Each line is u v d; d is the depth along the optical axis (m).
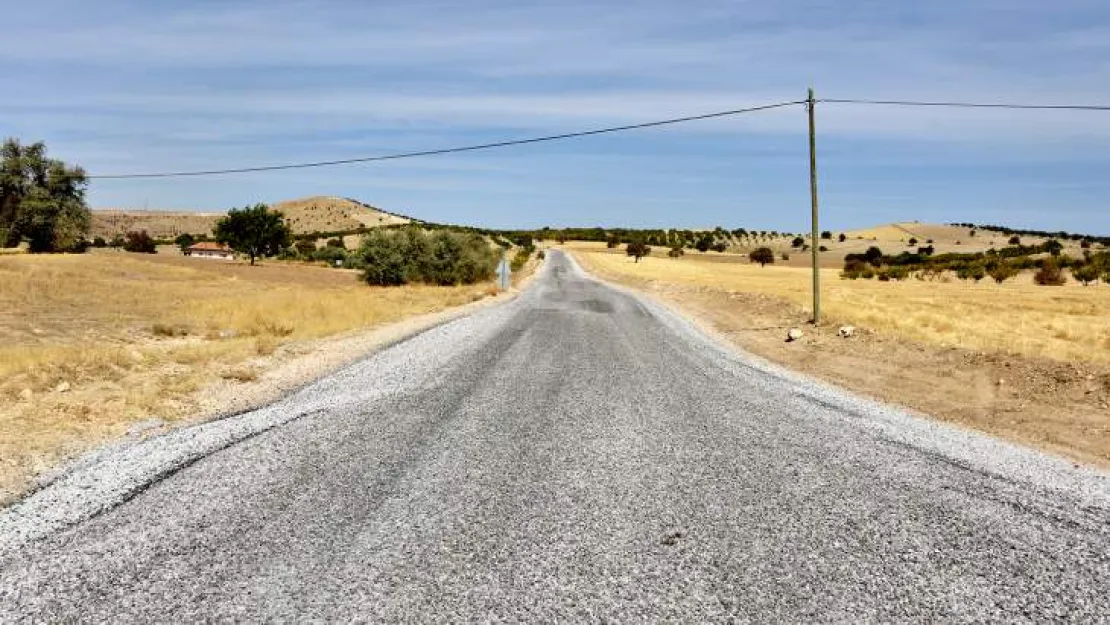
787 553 4.26
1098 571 4.16
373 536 4.30
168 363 10.45
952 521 4.86
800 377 11.30
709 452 6.38
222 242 80.62
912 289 47.25
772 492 5.33
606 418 7.62
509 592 3.65
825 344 15.51
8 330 16.70
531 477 5.53
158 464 5.57
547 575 3.86
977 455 6.66
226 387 8.95
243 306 21.45
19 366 9.06
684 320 21.86
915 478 5.81
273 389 8.93
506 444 6.47
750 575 3.95
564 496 5.12
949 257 106.81
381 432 6.79
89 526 4.34
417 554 4.07
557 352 13.00
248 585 3.64
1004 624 3.53
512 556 4.08
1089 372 10.44
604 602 3.59
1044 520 4.96
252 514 4.59
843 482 5.62
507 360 11.79
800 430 7.35
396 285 42.03
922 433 7.49
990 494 5.48
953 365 12.16
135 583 3.63
